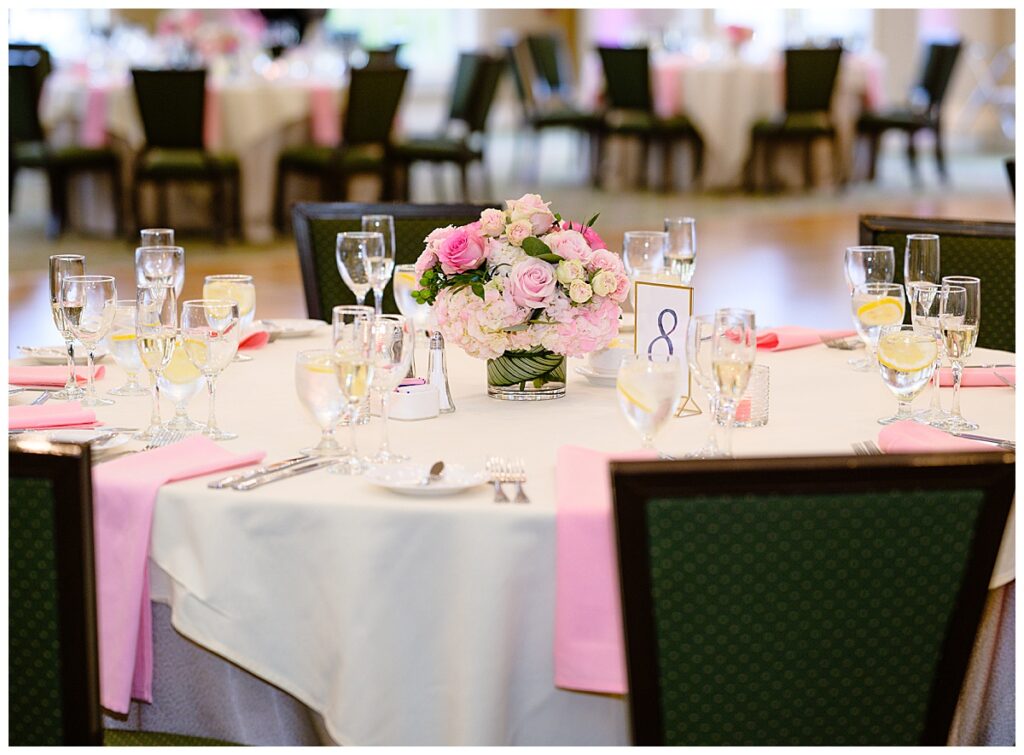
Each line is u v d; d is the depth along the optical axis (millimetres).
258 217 8430
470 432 2053
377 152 8375
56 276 2369
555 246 2135
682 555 1367
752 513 1356
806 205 9922
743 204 9945
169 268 2598
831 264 7375
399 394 2127
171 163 7887
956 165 13070
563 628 1665
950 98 15500
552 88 12164
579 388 2355
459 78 9797
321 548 1718
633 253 2723
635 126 10469
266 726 1938
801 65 9969
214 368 2000
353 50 9945
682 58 10859
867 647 1410
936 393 2152
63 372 2438
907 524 1371
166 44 9406
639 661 1402
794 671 1409
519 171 12359
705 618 1386
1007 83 15297
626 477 1350
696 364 1879
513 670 1714
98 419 2146
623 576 1379
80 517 1524
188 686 1954
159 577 1845
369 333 1811
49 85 8844
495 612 1674
